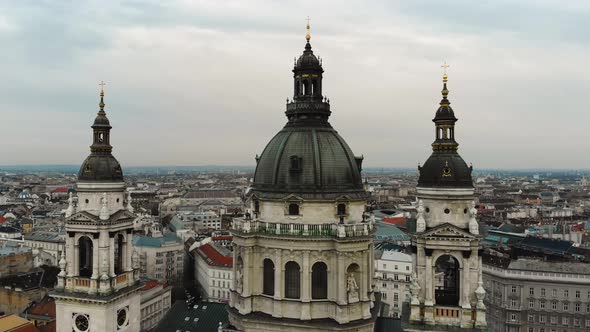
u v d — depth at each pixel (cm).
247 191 9675
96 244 9088
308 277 8294
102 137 9700
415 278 7738
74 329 9169
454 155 8094
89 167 9362
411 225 8356
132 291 9500
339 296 8175
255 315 8494
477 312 7556
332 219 8525
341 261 8188
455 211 7831
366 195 9025
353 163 9081
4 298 19025
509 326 16712
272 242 8438
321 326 8144
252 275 8625
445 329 7519
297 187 8556
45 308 16300
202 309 12850
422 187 7994
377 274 19550
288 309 8375
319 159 8694
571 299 16175
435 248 7706
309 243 8269
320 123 9238
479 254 7675
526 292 16625
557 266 16688
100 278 9044
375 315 8675
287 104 9456
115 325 9175
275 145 9150
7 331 12031
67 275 9262
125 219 9506
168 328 12469
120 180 9606
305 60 9288
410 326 7594
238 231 8688
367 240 8406
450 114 8131
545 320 16425
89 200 9275
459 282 7738
